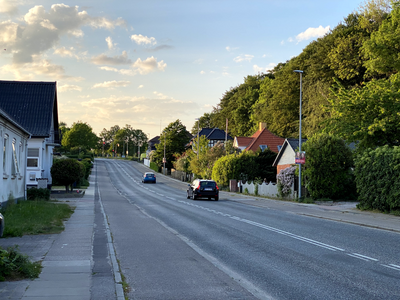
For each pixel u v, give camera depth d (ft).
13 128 67.36
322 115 173.27
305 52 201.57
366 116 85.92
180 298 20.47
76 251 31.83
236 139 228.63
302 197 97.35
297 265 28.50
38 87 124.16
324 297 20.83
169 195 128.16
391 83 88.58
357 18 175.32
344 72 159.22
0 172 58.59
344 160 93.71
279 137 215.72
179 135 296.10
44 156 118.93
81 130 404.98
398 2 103.35
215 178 165.78
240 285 23.08
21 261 24.49
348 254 32.65
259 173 159.33
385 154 66.69
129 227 49.01
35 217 50.65
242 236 42.11
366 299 20.49
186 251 33.53
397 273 26.21
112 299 19.47
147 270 26.73
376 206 70.18
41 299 19.15
